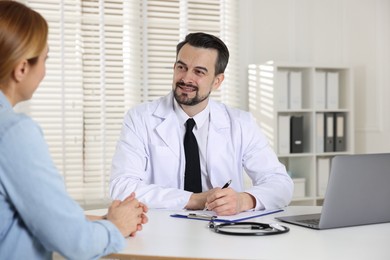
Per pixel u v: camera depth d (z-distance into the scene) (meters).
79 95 3.77
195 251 1.38
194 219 1.82
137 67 3.91
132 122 2.38
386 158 1.72
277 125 3.88
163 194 2.06
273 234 1.58
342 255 1.34
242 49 4.14
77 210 1.25
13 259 1.22
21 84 1.25
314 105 3.96
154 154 2.34
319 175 4.00
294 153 3.92
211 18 4.07
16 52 1.19
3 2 1.22
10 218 1.22
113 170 2.25
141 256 1.34
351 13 4.36
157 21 3.96
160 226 1.70
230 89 4.11
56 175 1.23
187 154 2.35
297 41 4.27
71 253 1.24
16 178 1.18
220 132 2.43
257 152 2.44
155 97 3.96
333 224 1.65
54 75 3.73
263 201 2.03
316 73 4.00
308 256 1.33
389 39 4.33
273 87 3.79
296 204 4.05
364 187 1.68
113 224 1.37
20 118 1.21
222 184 2.40
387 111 4.37
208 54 2.28
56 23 3.73
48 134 3.71
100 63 3.82
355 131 4.35
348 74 4.09
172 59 4.00
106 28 3.84
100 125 3.82
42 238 1.22
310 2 4.29
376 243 1.47
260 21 4.18
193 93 2.28
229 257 1.32
